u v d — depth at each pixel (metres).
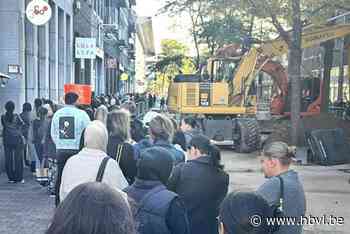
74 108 8.51
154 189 3.84
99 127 5.11
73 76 28.61
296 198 4.02
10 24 17.06
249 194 2.77
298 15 18.05
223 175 4.96
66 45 27.08
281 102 21.83
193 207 4.82
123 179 4.99
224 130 21.58
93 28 38.38
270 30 26.19
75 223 1.79
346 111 23.72
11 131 12.52
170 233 3.76
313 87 23.00
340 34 19.61
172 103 23.69
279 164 4.16
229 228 2.68
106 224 1.80
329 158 16.36
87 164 4.91
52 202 10.54
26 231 8.43
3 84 16.30
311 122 20.09
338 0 17.97
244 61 21.64
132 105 10.61
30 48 19.25
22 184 12.48
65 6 26.11
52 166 11.19
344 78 29.31
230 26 28.30
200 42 39.94
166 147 5.94
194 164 4.94
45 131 11.16
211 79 23.48
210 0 19.48
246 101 21.98
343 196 11.55
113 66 49.84
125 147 6.05
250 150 19.86
